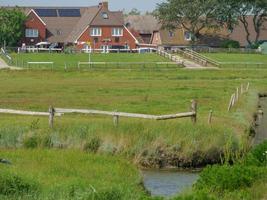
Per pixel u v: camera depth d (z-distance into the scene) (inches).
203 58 4488.2
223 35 6240.2
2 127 1232.8
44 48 5659.5
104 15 6102.4
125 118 1400.1
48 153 1067.9
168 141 1186.6
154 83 2987.2
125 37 6136.8
